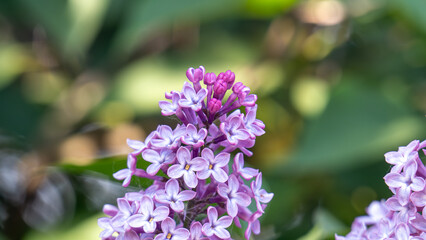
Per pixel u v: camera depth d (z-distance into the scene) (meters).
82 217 0.78
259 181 0.55
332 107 0.87
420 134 0.86
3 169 0.86
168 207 0.54
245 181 0.62
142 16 0.78
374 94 0.88
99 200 0.79
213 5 0.78
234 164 0.55
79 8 0.86
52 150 0.87
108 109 0.91
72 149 0.86
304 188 0.89
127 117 0.90
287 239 0.77
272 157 0.88
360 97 0.88
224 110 0.56
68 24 0.86
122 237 0.54
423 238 0.54
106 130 0.88
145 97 0.90
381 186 0.90
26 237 0.78
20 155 0.91
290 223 0.83
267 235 0.79
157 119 0.90
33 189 0.83
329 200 0.90
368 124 0.86
